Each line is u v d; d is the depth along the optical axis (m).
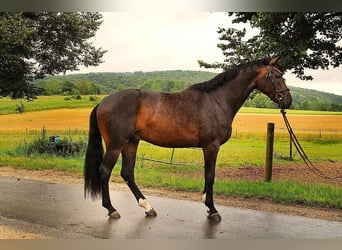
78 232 4.75
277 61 5.61
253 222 5.22
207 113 5.37
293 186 7.41
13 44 8.77
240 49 7.43
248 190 7.05
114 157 5.38
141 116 5.38
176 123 5.33
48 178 8.91
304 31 6.67
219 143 5.47
